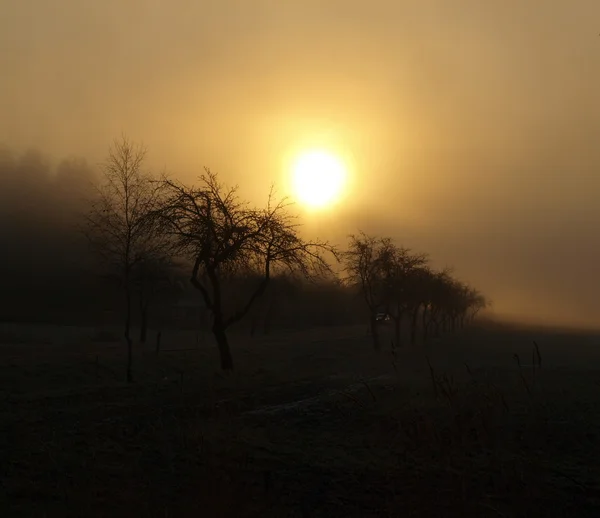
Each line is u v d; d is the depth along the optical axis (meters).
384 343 66.56
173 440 13.85
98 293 77.75
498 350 57.28
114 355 36.06
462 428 13.75
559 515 9.58
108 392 22.41
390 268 54.09
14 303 76.38
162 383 25.22
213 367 33.69
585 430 14.66
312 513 9.64
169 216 28.19
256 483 10.95
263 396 21.67
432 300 73.75
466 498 10.16
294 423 16.44
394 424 15.30
